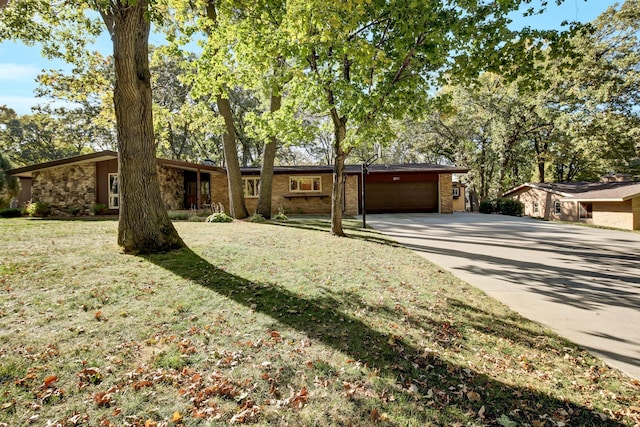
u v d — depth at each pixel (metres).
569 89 19.52
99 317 3.29
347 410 2.11
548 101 20.41
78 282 4.20
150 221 5.89
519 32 7.48
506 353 2.96
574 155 24.16
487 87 23.66
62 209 14.23
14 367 2.38
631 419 2.11
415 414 2.09
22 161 29.14
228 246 6.88
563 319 3.74
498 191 30.94
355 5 5.88
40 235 7.38
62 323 3.12
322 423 1.98
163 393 2.20
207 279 4.66
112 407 2.05
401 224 13.34
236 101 25.97
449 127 26.58
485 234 10.75
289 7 6.39
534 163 28.03
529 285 5.04
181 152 27.20
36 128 28.92
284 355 2.76
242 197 13.35
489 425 2.02
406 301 4.22
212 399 2.17
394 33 8.18
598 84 18.22
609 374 2.64
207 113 12.31
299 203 19.12
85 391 2.18
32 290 3.87
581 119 19.03
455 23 7.29
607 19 17.70
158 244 5.91
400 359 2.78
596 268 6.16
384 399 2.23
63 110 24.86
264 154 13.73
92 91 10.45
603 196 16.05
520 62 7.77
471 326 3.52
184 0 8.43
